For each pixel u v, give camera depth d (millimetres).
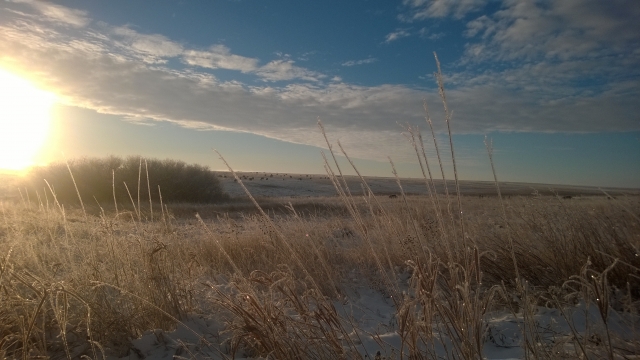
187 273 4477
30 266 3920
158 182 34875
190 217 19656
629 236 4219
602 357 2336
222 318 3689
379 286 5172
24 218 6449
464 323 2250
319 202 25438
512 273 4496
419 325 2252
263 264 5684
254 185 72625
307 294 3020
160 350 3176
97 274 3635
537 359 2283
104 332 3176
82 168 31828
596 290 2164
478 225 5613
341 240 7258
